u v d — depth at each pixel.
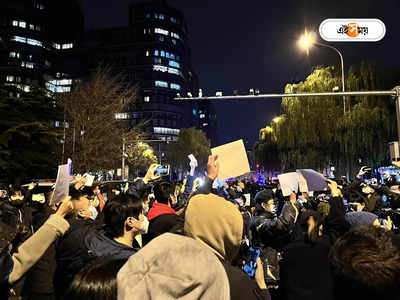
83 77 122.06
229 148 3.77
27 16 110.00
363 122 21.98
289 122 26.08
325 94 14.46
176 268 1.00
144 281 0.99
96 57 128.88
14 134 15.86
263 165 37.72
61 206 2.52
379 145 21.77
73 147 23.78
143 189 4.86
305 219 3.61
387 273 1.13
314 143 25.80
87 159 25.23
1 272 2.01
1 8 105.38
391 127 21.39
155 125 124.31
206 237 1.74
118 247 2.79
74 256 2.79
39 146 17.23
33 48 109.38
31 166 16.70
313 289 3.32
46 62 115.06
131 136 29.20
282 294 3.58
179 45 139.12
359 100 23.69
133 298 0.97
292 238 3.80
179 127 131.38
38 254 2.31
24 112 17.56
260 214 4.85
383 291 1.13
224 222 1.74
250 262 2.29
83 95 26.59
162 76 129.88
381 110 21.81
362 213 4.41
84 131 25.47
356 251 1.21
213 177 3.05
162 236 1.12
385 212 7.91
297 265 3.38
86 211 3.41
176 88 133.38
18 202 5.82
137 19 133.12
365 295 1.17
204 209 1.77
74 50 127.19
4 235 2.07
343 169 24.39
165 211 4.42
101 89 27.44
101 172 29.28
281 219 3.93
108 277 1.51
